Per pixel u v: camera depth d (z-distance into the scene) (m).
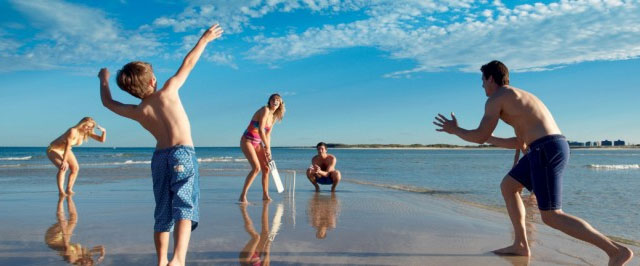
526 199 8.17
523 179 3.73
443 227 5.11
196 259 3.56
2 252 3.74
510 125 3.71
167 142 3.04
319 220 5.48
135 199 7.43
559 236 4.73
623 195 8.91
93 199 7.41
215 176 13.27
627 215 6.47
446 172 17.50
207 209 6.35
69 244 4.04
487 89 3.89
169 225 3.04
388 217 5.79
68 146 8.21
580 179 13.07
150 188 9.34
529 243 4.37
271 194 8.50
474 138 3.60
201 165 22.94
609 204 7.60
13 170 15.95
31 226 4.91
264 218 5.59
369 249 3.97
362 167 22.59
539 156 3.36
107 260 3.50
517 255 3.84
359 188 10.03
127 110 3.15
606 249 3.18
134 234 4.48
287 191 9.12
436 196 8.66
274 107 7.34
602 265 3.56
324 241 4.28
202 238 4.35
